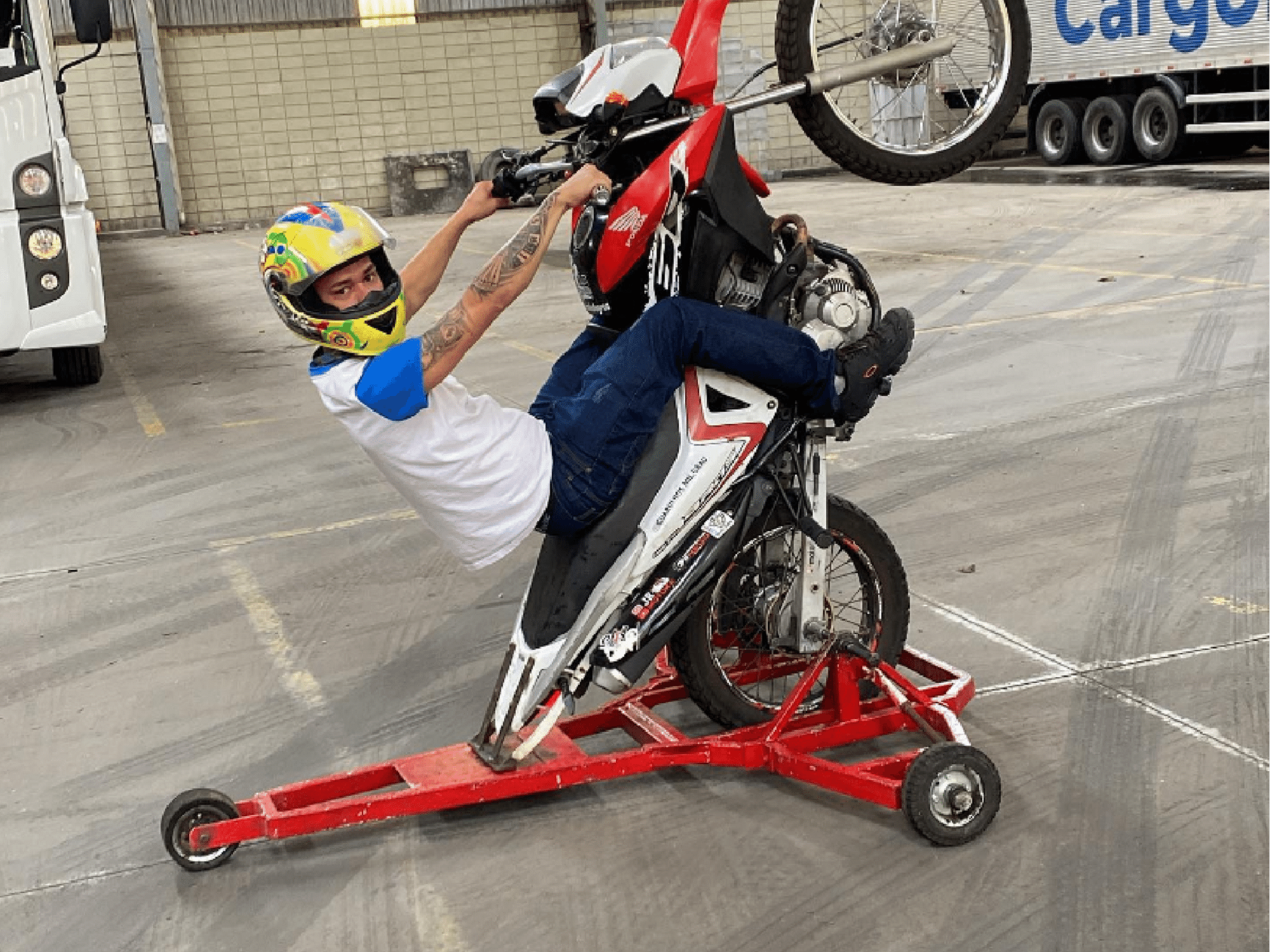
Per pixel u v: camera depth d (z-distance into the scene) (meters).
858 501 5.39
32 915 2.94
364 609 4.65
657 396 3.01
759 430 3.15
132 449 7.14
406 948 2.73
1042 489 5.36
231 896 2.97
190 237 22.16
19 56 7.83
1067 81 20.02
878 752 3.43
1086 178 17.97
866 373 3.21
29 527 5.85
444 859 3.06
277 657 4.29
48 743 3.78
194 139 23.19
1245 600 4.14
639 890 2.87
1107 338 8.00
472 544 3.02
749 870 2.92
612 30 23.48
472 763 3.23
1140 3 18.39
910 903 2.75
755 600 3.48
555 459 3.04
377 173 23.92
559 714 3.15
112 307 13.62
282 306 2.79
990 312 9.15
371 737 3.70
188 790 3.32
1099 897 2.72
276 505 5.95
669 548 3.10
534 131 24.30
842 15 19.81
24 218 7.91
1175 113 18.39
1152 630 3.98
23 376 9.55
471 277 13.36
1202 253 10.80
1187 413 6.26
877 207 16.94
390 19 23.42
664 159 3.04
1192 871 2.78
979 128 3.70
